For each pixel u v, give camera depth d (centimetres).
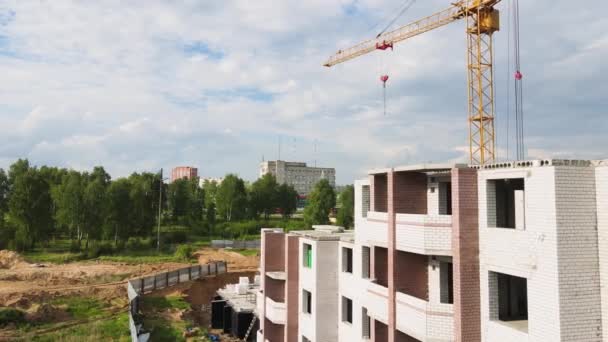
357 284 2391
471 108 5850
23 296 4588
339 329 2623
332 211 12575
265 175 13850
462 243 1589
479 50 5894
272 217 15150
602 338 1304
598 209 1331
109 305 4694
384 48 7469
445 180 1905
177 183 11494
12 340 3497
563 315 1281
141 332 3847
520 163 1449
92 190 8194
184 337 4009
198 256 7675
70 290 4956
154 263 7025
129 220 8688
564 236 1302
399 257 1891
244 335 4284
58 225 8362
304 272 2856
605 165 1320
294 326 2952
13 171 9094
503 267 1490
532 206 1387
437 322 1645
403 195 1936
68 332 3744
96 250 7625
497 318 1555
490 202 1577
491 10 5806
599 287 1319
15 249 7475
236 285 5162
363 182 2370
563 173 1318
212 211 11650
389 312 1895
